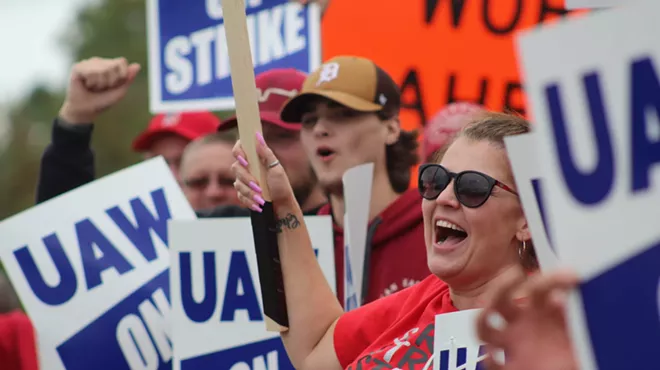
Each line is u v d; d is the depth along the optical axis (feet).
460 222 25.96
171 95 46.68
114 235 38.47
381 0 46.21
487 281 26.17
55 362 37.70
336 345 28.60
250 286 33.73
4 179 171.12
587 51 15.94
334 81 37.04
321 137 37.24
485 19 44.78
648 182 15.71
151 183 38.91
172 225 34.27
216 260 33.96
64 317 38.01
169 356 37.68
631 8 15.80
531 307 16.29
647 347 15.56
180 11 46.47
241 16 28.53
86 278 38.17
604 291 15.71
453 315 25.73
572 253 15.90
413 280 35.27
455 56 45.21
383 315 28.43
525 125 26.32
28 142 173.27
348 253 33.53
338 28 46.93
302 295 29.09
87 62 40.60
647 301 15.61
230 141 45.78
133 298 37.99
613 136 15.88
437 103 45.39
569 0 24.35
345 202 33.73
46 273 38.24
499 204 25.62
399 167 37.47
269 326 29.32
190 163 45.75
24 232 38.42
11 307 43.68
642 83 15.78
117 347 37.78
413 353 26.48
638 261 15.69
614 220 15.80
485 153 25.89
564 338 16.24
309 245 29.40
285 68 44.55
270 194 29.09
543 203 23.89
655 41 15.70
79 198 38.75
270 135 42.06
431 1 45.55
